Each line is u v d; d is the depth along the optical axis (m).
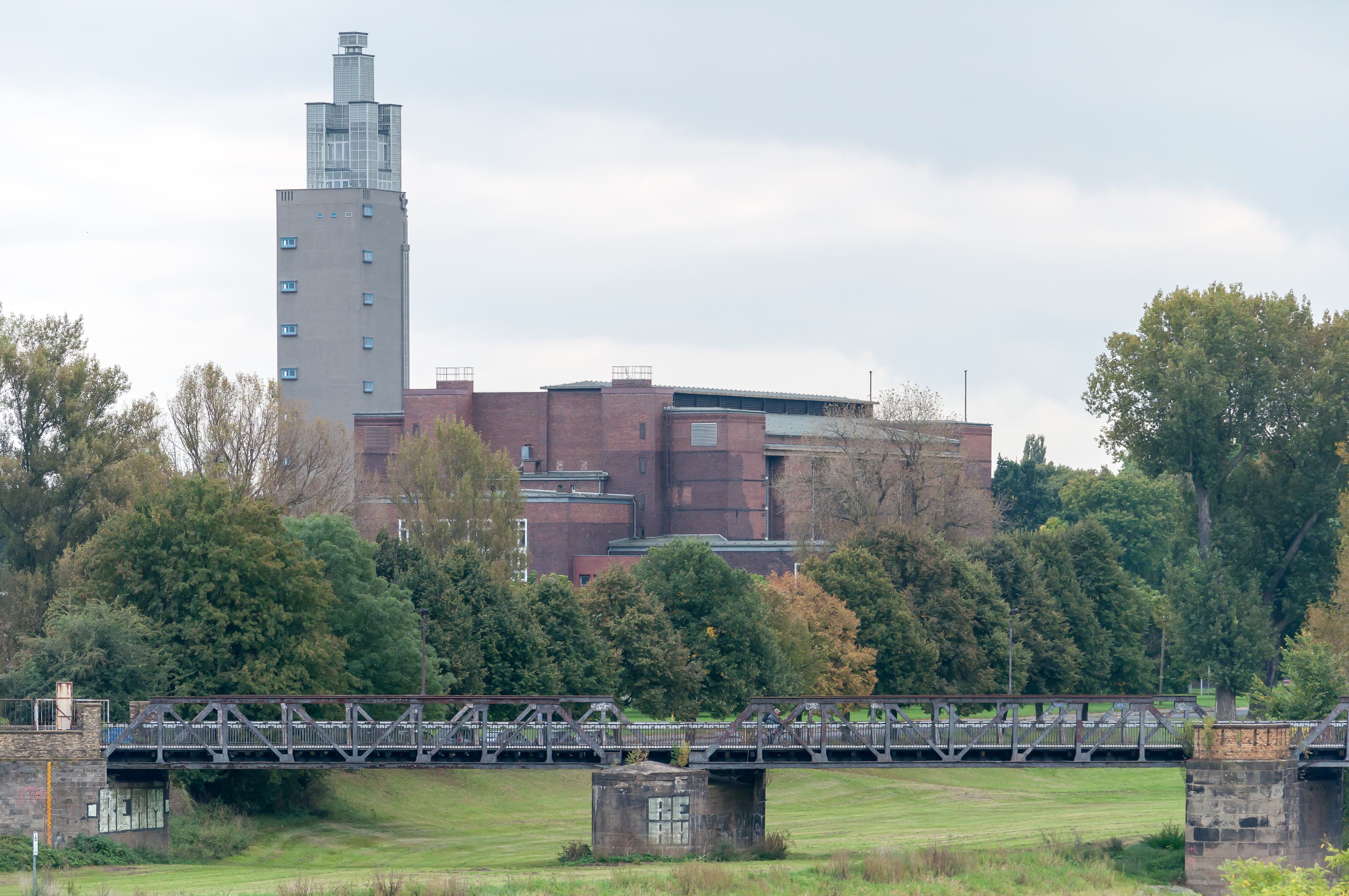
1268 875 98.25
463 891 115.44
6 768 136.75
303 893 112.81
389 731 144.12
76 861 134.88
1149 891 131.75
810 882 124.69
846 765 144.25
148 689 163.62
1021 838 157.25
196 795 167.00
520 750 144.00
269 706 171.00
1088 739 154.38
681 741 145.62
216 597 172.38
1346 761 141.12
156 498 180.62
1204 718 143.25
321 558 192.75
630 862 136.38
